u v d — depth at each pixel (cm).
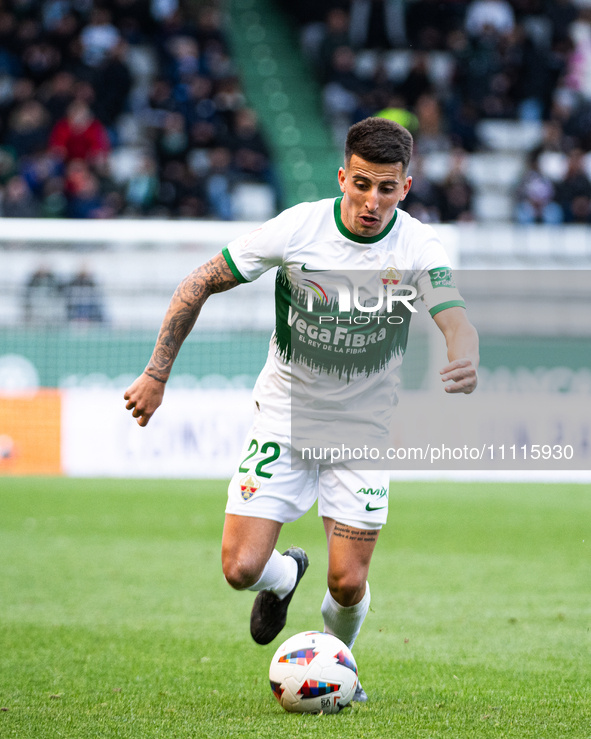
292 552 1368
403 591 2061
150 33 6488
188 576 2211
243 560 1195
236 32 7062
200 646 1559
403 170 1124
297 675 1139
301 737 1030
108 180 5325
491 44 6325
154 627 1700
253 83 6688
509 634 1670
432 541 2747
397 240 1202
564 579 2203
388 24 6550
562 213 5616
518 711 1166
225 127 5750
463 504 3569
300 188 5969
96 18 6122
